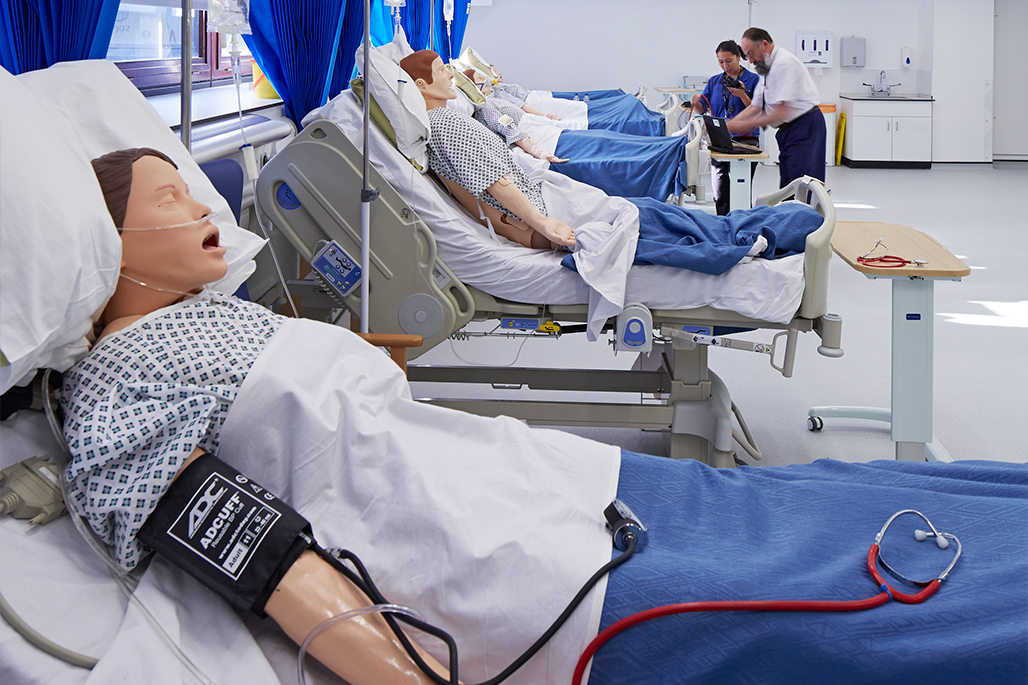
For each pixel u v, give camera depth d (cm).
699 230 212
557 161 367
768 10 894
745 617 90
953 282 432
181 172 136
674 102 495
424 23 509
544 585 95
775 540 105
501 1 895
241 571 89
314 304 232
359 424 109
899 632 88
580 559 97
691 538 106
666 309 205
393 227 201
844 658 88
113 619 91
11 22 150
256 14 262
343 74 297
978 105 881
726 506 112
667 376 228
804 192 243
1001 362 321
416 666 90
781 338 358
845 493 112
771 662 90
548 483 110
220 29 192
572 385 231
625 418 217
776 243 206
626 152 390
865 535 104
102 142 127
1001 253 493
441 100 252
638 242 207
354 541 102
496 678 89
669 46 901
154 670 84
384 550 101
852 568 96
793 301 198
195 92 310
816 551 101
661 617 91
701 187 427
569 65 909
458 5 646
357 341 121
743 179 410
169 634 89
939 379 304
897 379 212
